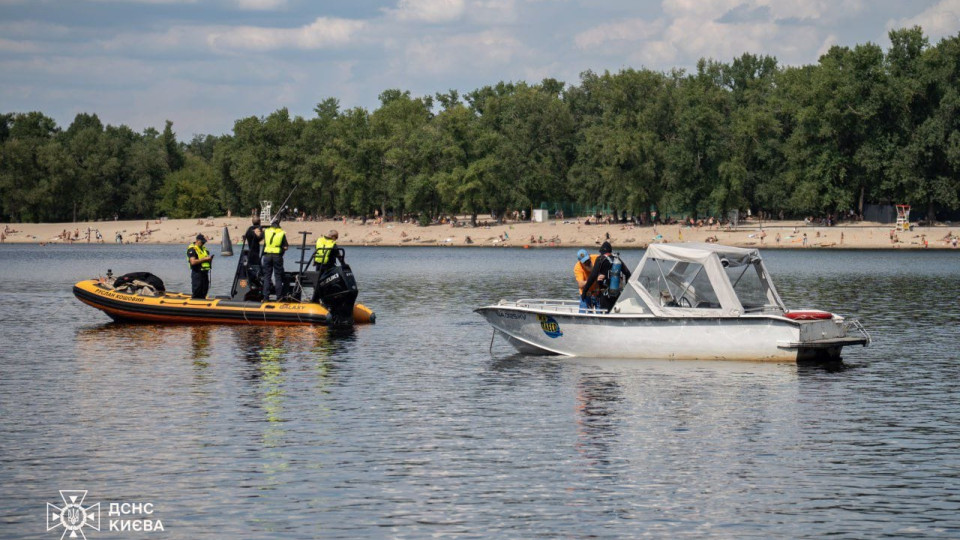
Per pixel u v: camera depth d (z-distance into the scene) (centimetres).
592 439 2361
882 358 3634
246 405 2753
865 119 18175
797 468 2108
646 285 3578
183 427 2469
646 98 19175
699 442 2331
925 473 2069
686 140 18600
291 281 4778
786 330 3341
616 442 2333
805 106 18875
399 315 5353
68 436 2364
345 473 2064
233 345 4006
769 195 19750
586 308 3681
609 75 19712
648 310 3562
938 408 2717
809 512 1817
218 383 3108
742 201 18888
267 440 2336
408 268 11162
